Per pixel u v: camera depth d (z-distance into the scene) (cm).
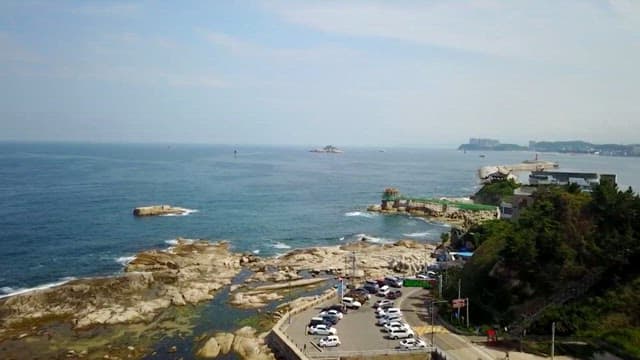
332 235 17025
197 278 11012
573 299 7350
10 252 12938
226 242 14938
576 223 8188
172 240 15025
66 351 7388
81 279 10381
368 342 7112
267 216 19912
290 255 13388
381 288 9594
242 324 8450
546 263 7725
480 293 8169
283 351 7031
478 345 7031
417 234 17475
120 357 7225
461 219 19812
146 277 10450
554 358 6581
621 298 7062
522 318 7394
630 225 7888
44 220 16950
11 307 8838
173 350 7475
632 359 6109
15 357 7169
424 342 7031
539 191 11119
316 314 8344
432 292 9300
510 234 8431
